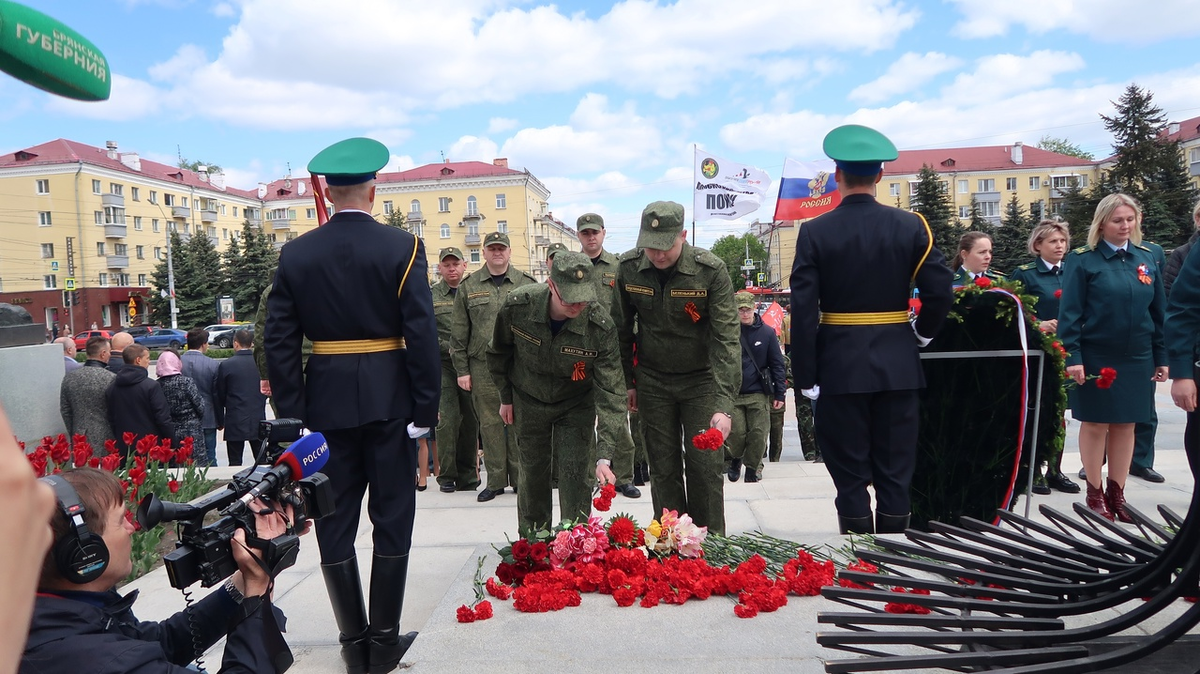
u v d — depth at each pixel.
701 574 3.34
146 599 4.18
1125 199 4.71
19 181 56.91
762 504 5.25
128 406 7.04
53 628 1.62
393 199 75.88
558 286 3.82
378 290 3.20
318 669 3.29
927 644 2.19
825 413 3.73
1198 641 2.36
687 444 4.35
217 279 51.28
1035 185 73.25
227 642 1.77
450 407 6.89
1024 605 2.23
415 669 2.65
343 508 3.23
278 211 76.06
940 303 3.58
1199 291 3.43
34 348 7.11
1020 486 3.97
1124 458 4.82
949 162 74.12
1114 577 2.29
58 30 0.65
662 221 3.98
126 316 57.47
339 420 3.16
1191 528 2.02
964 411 4.00
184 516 1.74
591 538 3.51
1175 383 3.52
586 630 2.92
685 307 4.12
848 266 3.60
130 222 61.03
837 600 2.42
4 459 0.63
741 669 2.57
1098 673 2.24
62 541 1.52
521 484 4.34
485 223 75.25
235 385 8.77
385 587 3.19
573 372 4.02
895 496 3.62
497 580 3.53
